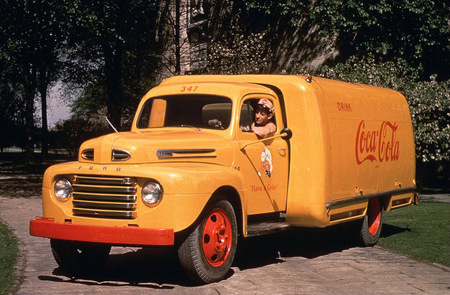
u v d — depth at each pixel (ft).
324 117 25.22
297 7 69.00
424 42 62.44
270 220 24.91
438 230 33.68
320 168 24.75
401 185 32.60
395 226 35.47
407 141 33.47
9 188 65.21
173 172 19.17
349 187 26.99
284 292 19.11
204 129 23.22
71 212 20.31
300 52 73.26
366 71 53.67
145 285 20.08
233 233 21.16
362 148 28.25
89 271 22.50
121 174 19.39
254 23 73.46
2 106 143.64
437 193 58.18
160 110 24.68
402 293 19.27
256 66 59.67
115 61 70.44
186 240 19.58
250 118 23.81
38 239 29.99
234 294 18.79
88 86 95.61
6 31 55.57
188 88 24.41
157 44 73.72
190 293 18.88
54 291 19.04
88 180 19.97
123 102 79.05
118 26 63.67
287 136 24.86
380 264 24.32
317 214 24.66
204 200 19.56
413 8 60.80
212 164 21.43
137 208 19.33
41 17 53.83
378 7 60.85
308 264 24.23
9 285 19.51
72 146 112.78
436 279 21.47
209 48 65.51
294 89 25.13
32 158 113.29
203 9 76.64
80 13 54.70
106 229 19.04
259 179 23.39
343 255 26.55
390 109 31.55
